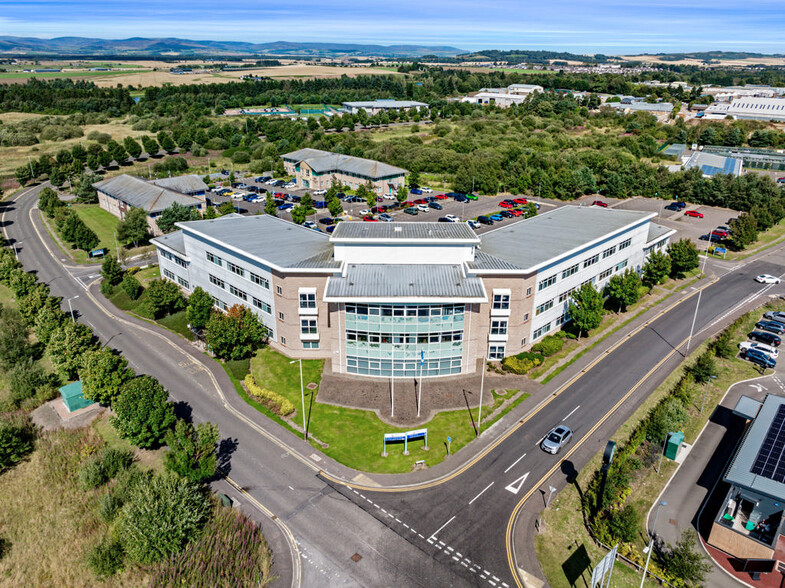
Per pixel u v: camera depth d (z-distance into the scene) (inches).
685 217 5698.8
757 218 5211.6
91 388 2501.2
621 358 3031.5
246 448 2329.0
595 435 2402.8
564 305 3260.3
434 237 2849.4
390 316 2689.5
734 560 1796.3
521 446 2333.9
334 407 2588.6
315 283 2839.6
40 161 7372.1
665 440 2315.5
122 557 1846.7
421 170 7701.8
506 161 7460.6
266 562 1784.0
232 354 2923.2
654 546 1841.8
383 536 1898.4
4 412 2642.7
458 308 2706.7
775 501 1772.9
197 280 3624.5
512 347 2950.3
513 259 2933.1
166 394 2308.1
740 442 2064.5
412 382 2792.8
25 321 3425.2
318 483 2138.3
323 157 6963.6
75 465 2288.4
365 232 2942.9
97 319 3543.3
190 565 1770.4
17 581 1796.3
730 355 3090.6
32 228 5452.8
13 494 2156.7
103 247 4832.7
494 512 1998.0
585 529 1929.1
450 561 1802.4
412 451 2304.4
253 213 5575.8
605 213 3932.1
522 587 1715.1
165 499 1857.8
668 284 4082.2
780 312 3545.8
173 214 4869.6
